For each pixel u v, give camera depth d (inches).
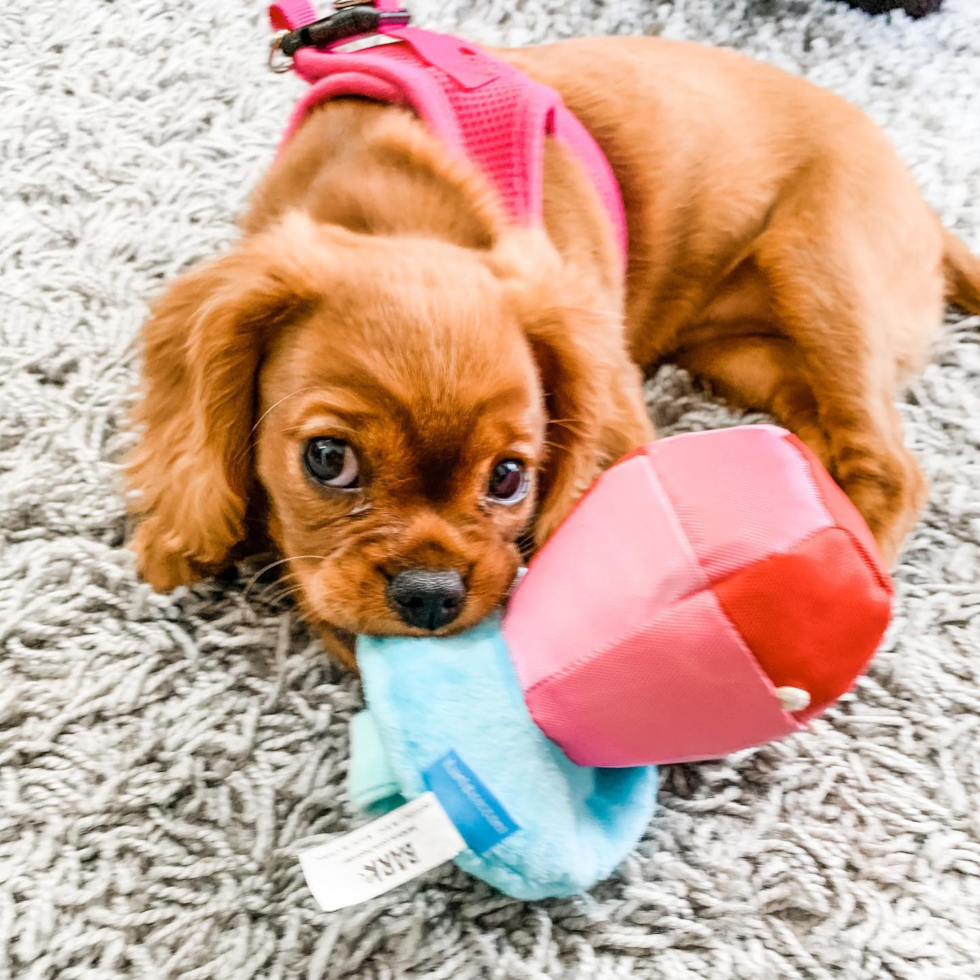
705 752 11.6
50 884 13.3
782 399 18.8
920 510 17.2
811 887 14.1
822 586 10.4
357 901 11.4
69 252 18.5
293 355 12.2
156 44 21.3
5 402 16.7
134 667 14.8
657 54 18.3
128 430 16.3
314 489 12.2
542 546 13.6
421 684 11.7
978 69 23.8
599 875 12.5
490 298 12.3
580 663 11.1
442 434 11.7
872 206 17.9
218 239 19.0
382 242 12.7
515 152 14.1
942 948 13.8
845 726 15.4
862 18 24.6
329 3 22.4
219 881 13.6
